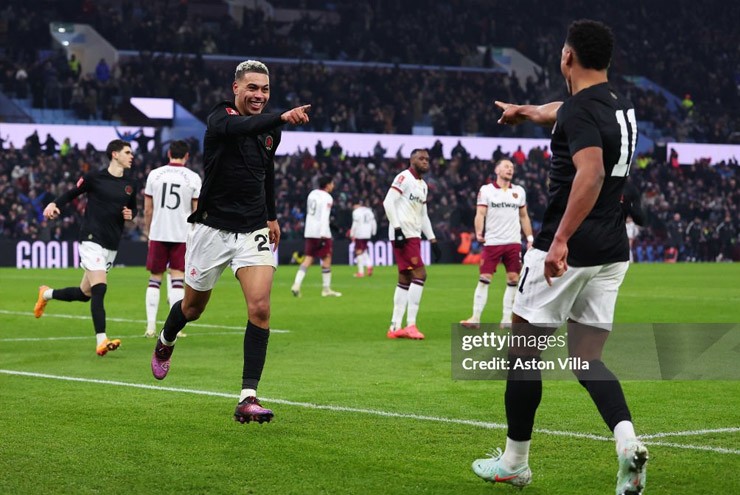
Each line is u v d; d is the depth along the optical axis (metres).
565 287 4.34
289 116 5.28
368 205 33.78
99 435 5.54
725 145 40.97
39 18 38.31
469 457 5.06
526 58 46.09
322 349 9.91
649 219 37.06
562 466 4.89
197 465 4.85
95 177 9.41
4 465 4.81
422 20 46.03
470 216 34.53
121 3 41.72
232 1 44.16
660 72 47.41
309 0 45.62
